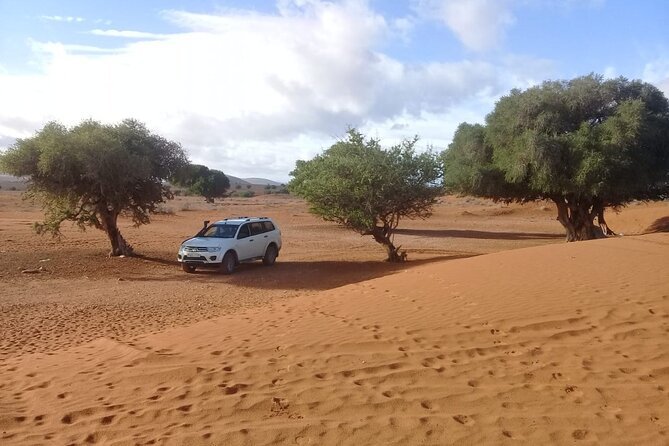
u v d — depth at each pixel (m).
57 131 21.19
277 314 9.94
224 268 20.20
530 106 27.80
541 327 7.67
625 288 9.48
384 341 7.44
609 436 4.60
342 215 22.39
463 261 14.67
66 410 5.68
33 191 21.70
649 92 29.12
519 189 31.28
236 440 4.79
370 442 4.66
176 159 24.11
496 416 5.06
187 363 6.95
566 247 14.80
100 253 24.02
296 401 5.57
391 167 21.52
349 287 12.55
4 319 12.42
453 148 33.44
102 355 7.81
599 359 6.44
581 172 26.00
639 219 41.88
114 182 21.72
